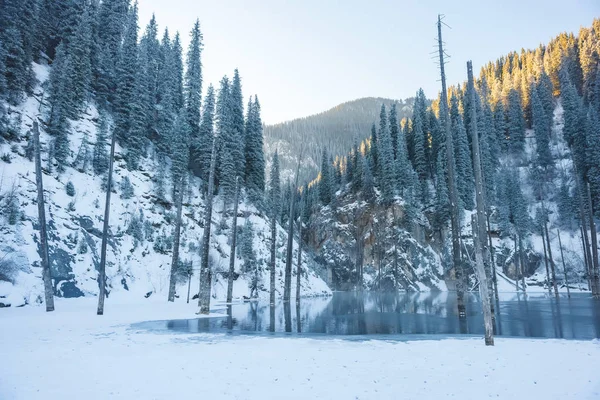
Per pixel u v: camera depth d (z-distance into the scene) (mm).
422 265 67500
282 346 11062
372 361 8773
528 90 103500
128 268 33375
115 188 39469
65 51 45062
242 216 52875
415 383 6742
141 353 9898
